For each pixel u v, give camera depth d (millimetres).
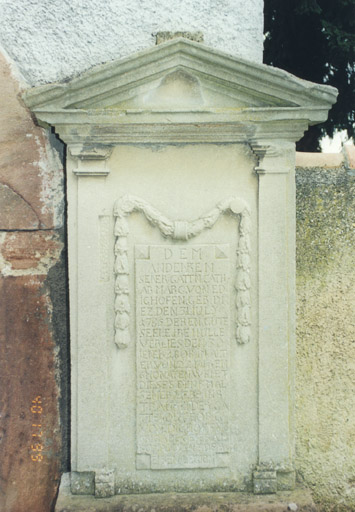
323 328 2891
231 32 2898
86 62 2865
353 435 2926
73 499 2686
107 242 2682
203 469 2758
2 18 2824
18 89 2820
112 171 2666
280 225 2670
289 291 2705
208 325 2707
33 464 2881
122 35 2871
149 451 2734
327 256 2879
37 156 2834
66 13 2848
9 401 2855
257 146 2617
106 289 2689
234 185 2682
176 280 2689
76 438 2725
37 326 2867
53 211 2863
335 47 5777
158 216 2648
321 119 2541
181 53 2455
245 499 2680
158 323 2701
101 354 2693
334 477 2928
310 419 2910
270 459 2744
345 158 2902
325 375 2902
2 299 2832
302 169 2879
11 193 2824
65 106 2512
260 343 2713
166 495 2723
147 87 2525
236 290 2703
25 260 2852
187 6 2881
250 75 2473
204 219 2662
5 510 2863
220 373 2727
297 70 6375
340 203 2875
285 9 6023
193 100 2549
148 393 2721
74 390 2713
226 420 2740
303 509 2621
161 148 2666
